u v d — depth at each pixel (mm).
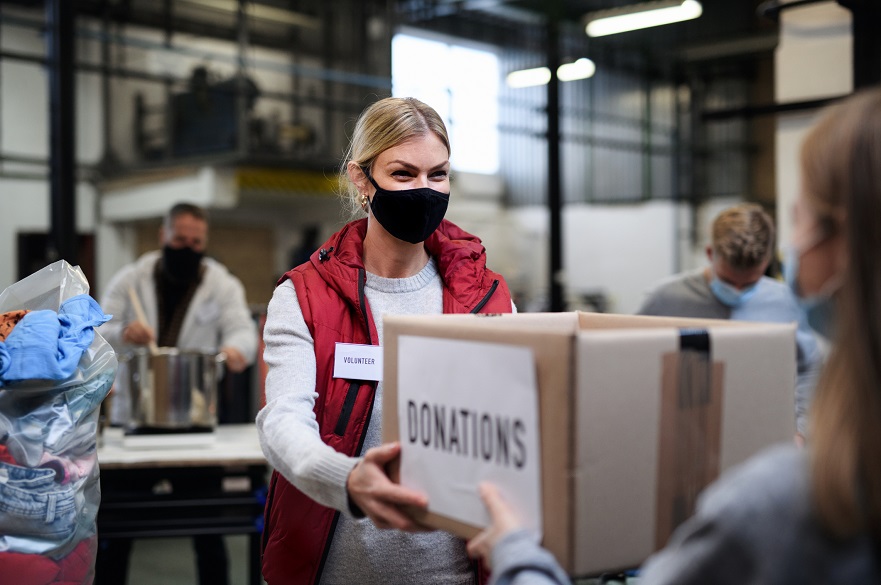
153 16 8180
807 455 620
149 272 3277
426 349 917
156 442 2441
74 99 3961
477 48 11594
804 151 674
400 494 924
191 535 2350
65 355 1363
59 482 1347
